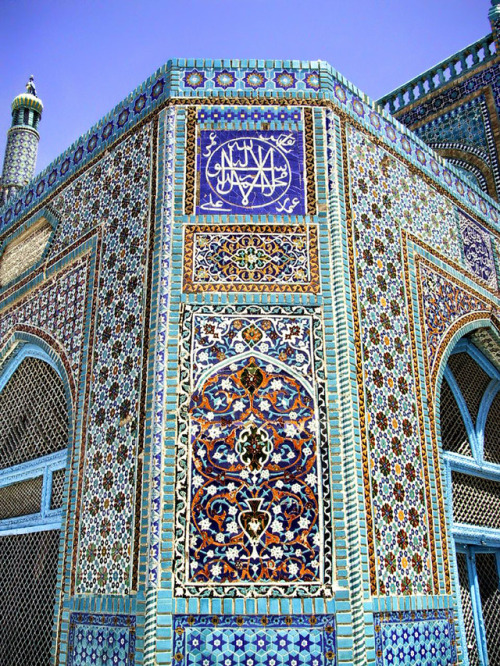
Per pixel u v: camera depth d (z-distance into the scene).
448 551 3.66
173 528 2.97
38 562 4.46
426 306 4.23
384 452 3.41
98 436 3.61
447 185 4.96
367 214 3.96
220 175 3.74
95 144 4.60
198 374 3.26
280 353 3.32
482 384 5.29
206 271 3.49
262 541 2.97
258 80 4.00
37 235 5.16
